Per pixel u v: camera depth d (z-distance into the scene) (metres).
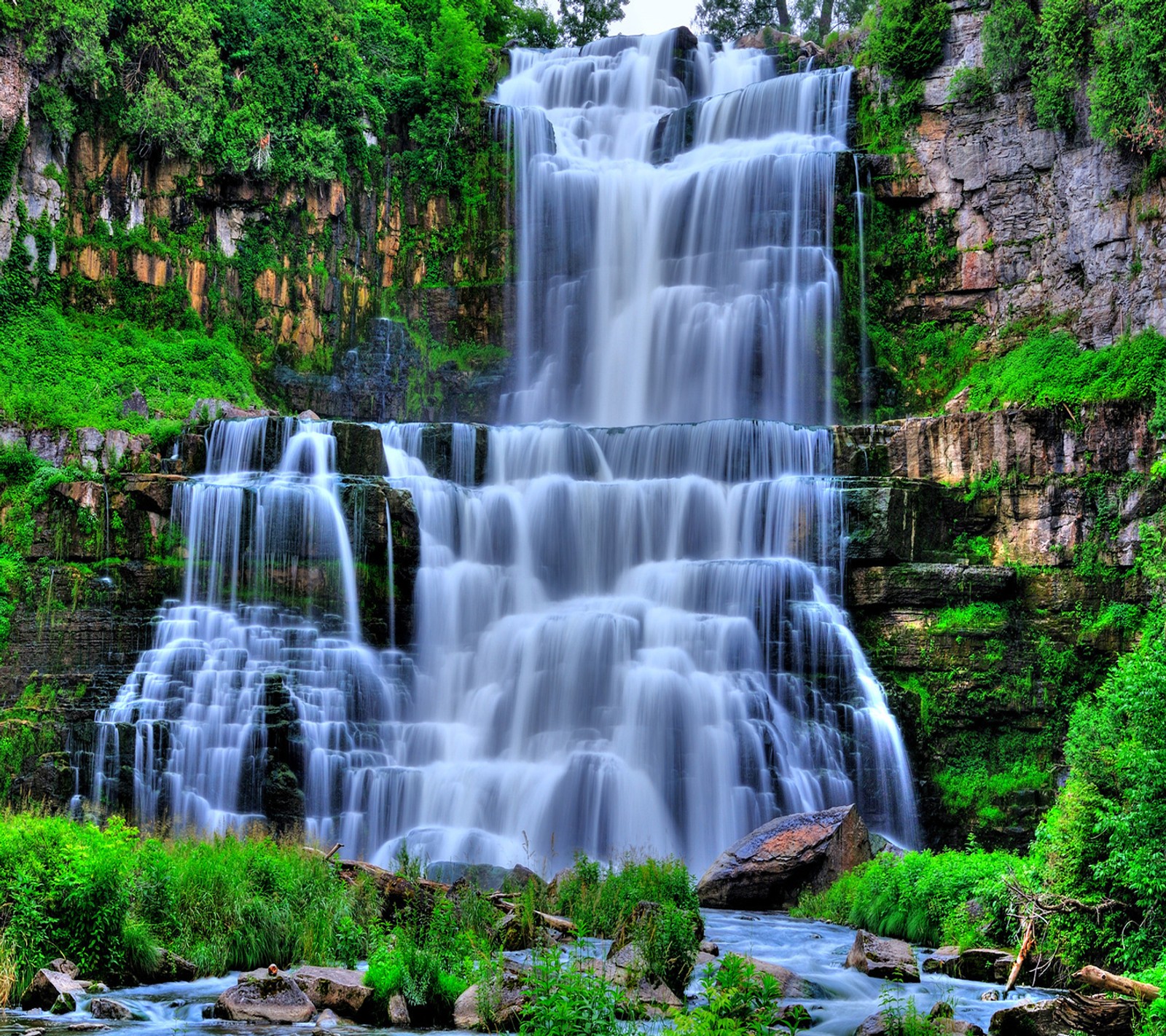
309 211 46.50
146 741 28.08
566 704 31.09
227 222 44.72
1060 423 34.69
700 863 28.67
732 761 29.47
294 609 31.61
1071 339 38.97
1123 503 33.50
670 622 31.69
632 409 45.44
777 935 19.64
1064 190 41.00
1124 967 16.52
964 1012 15.08
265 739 28.27
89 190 41.62
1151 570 31.70
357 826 28.39
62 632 30.62
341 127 47.75
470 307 48.75
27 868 16.08
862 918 20.77
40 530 31.75
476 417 47.59
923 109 45.56
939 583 32.78
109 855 16.44
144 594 31.45
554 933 17.56
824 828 23.17
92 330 40.88
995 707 32.09
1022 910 17.77
